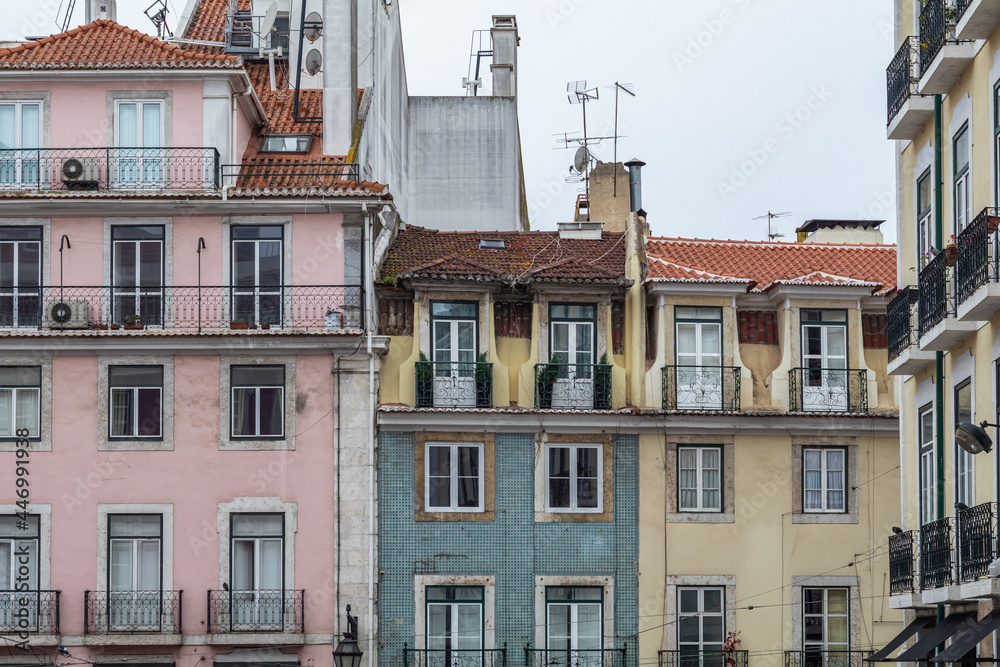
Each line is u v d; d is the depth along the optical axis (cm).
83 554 3319
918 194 2850
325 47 3688
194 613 3297
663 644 3381
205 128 3466
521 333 3525
